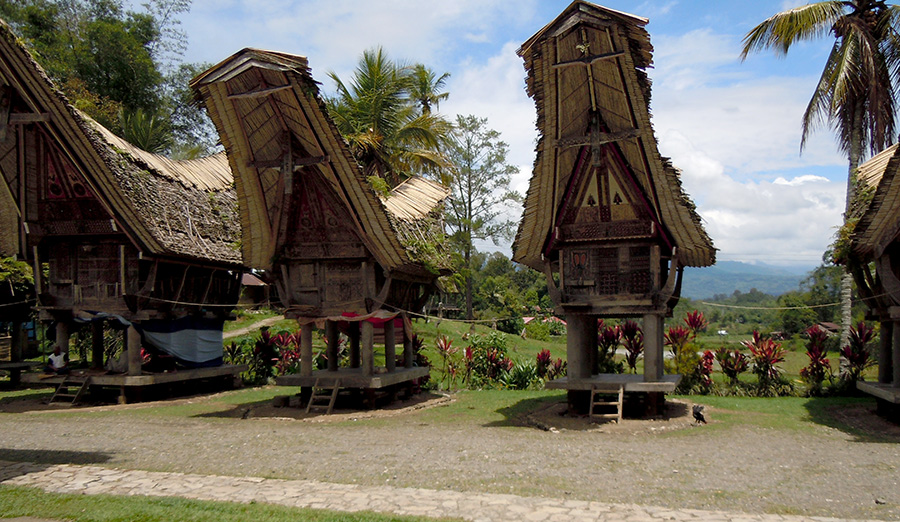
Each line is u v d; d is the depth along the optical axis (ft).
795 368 80.89
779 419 41.52
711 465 28.73
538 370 63.67
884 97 62.80
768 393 54.34
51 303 53.31
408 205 57.62
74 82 96.99
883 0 61.77
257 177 46.98
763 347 55.98
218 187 65.31
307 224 48.29
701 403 49.19
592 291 42.57
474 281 187.83
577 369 43.09
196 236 56.54
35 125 49.93
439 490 24.57
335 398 47.21
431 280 58.44
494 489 24.85
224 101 43.60
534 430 38.73
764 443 33.88
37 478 25.96
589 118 40.78
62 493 23.41
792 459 29.99
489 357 65.31
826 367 56.44
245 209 48.16
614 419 41.63
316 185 47.44
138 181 51.60
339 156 44.39
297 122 44.37
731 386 55.98
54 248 53.83
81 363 75.41
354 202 45.75
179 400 55.83
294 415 46.19
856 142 63.57
